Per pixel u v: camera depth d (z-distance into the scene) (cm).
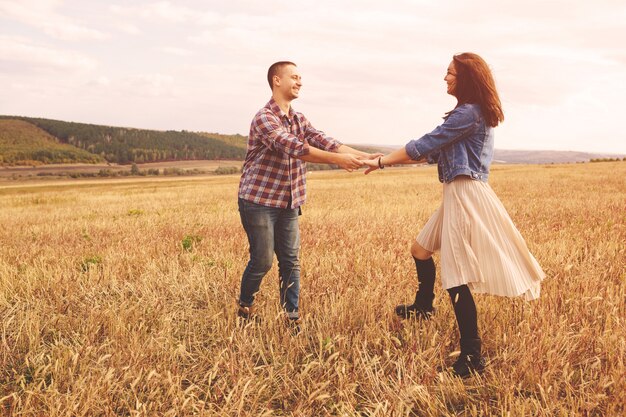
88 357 300
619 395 237
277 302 395
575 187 1850
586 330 305
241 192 373
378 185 2536
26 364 292
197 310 406
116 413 256
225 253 596
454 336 336
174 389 266
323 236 682
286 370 292
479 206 293
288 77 371
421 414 254
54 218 1282
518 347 302
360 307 372
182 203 1681
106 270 505
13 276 500
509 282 282
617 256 510
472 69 295
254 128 362
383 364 301
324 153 341
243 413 252
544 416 231
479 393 269
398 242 636
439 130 295
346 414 241
